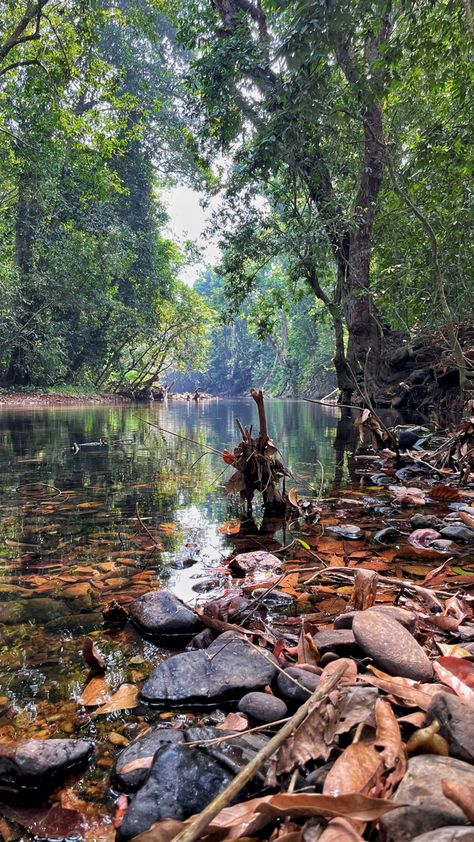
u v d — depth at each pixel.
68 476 4.51
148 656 1.49
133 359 30.98
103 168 19.19
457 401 9.40
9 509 3.28
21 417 12.80
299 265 12.43
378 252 12.35
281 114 9.76
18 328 21.06
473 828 0.64
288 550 2.41
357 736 0.93
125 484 4.16
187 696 1.25
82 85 15.47
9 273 19.78
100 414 14.19
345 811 0.71
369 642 1.25
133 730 1.16
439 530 2.75
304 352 39.75
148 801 0.88
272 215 12.67
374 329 12.65
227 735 1.04
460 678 1.14
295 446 6.68
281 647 1.42
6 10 14.28
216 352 64.31
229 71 11.45
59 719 1.19
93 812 0.94
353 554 2.33
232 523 2.92
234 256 12.94
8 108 15.81
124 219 27.14
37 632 1.63
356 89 8.95
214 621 1.55
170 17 14.91
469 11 6.20
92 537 2.65
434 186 9.17
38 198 19.52
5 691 1.31
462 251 9.36
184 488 3.99
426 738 0.88
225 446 6.73
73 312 23.88
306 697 1.19
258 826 0.77
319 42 8.44
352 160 12.00
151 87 26.20
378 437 5.14
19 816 0.93
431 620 1.56
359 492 3.78
